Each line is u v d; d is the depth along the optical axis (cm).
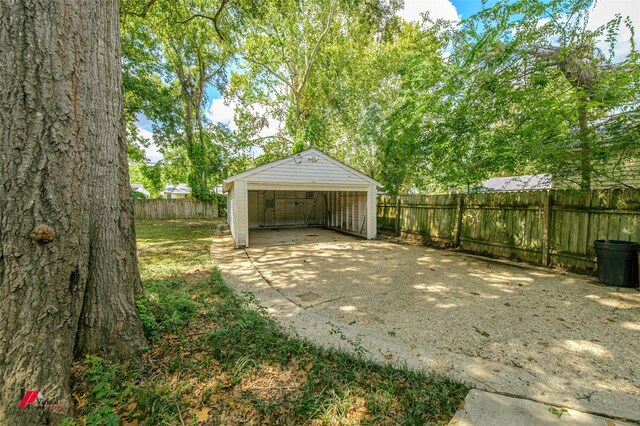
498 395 207
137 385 205
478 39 513
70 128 189
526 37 469
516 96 502
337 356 253
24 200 171
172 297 351
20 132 169
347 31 1572
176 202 1947
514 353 269
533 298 418
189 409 186
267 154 2081
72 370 207
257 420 178
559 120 432
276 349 259
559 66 475
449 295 435
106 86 237
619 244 459
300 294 441
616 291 443
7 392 163
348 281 513
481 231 751
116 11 254
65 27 186
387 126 1012
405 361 251
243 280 516
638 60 382
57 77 181
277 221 1544
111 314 233
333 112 1764
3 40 164
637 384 223
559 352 270
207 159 2009
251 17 991
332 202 1463
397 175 1107
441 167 700
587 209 534
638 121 410
